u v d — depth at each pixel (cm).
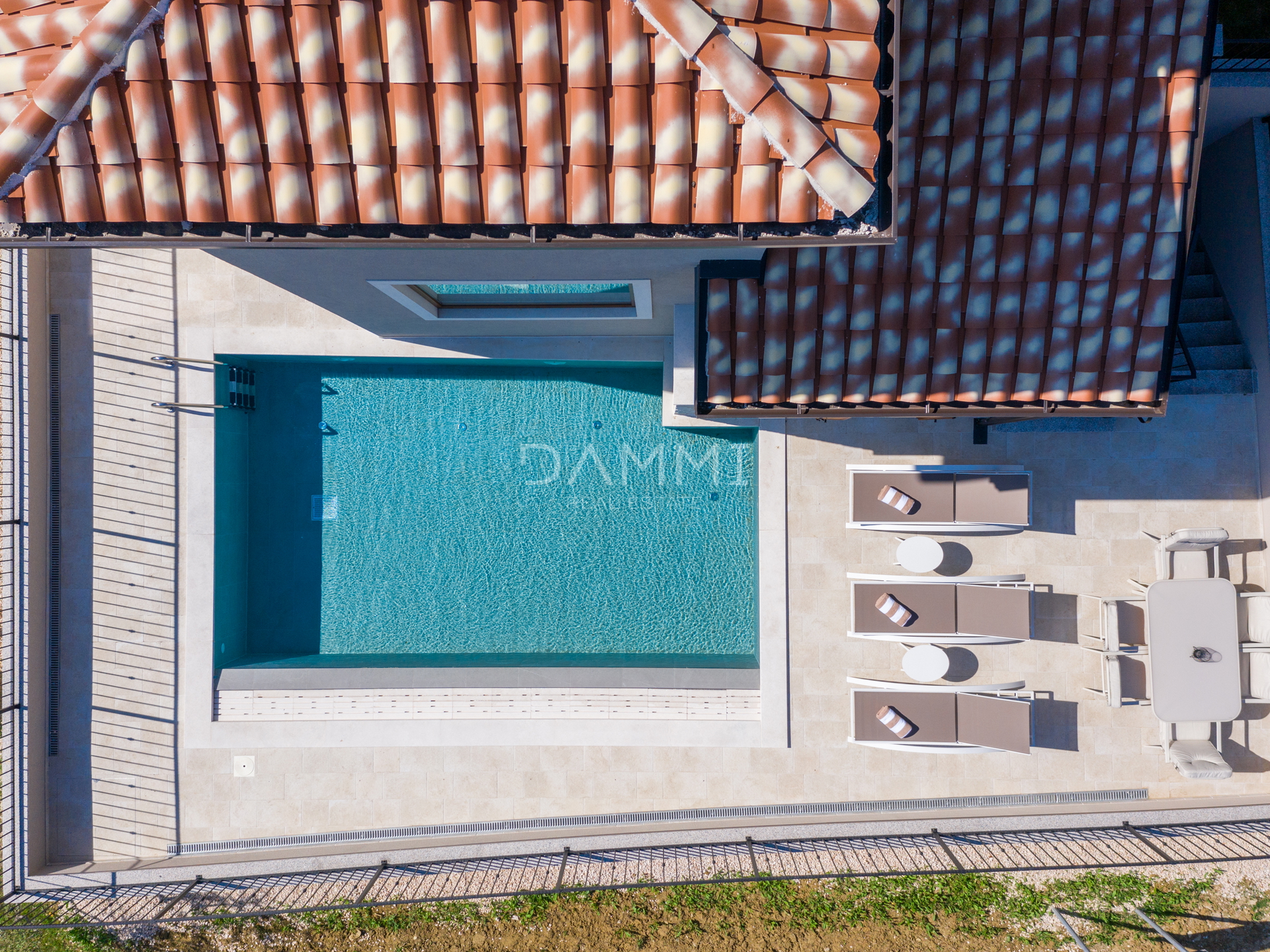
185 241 404
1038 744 892
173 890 879
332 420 962
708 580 965
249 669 902
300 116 392
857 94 385
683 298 697
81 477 895
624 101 390
